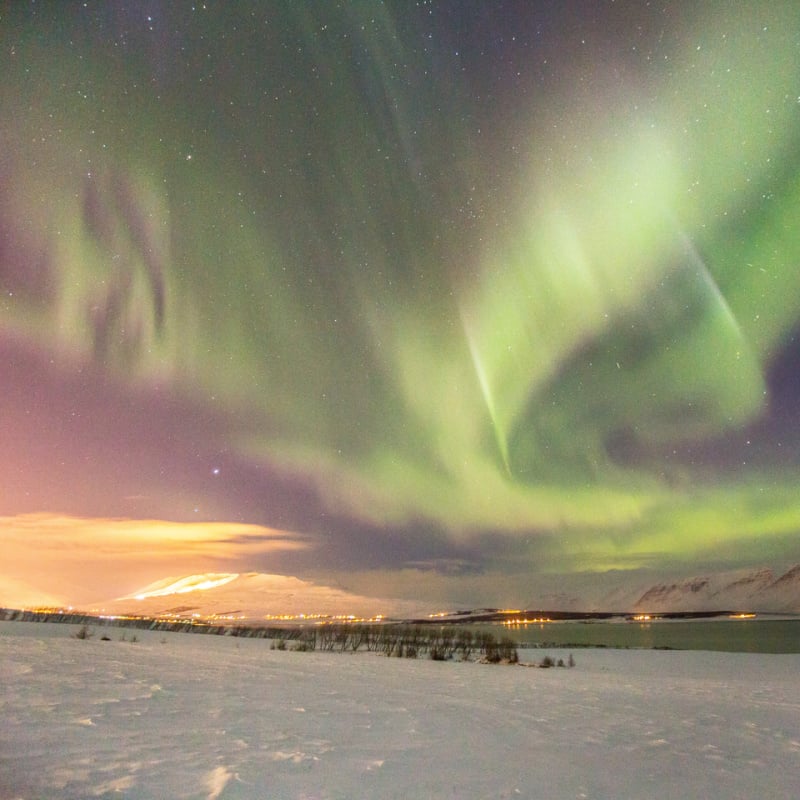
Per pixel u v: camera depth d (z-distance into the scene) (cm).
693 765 614
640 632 9500
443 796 468
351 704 881
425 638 3114
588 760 611
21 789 407
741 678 1986
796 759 663
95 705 716
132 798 409
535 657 2844
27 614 3572
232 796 428
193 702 796
